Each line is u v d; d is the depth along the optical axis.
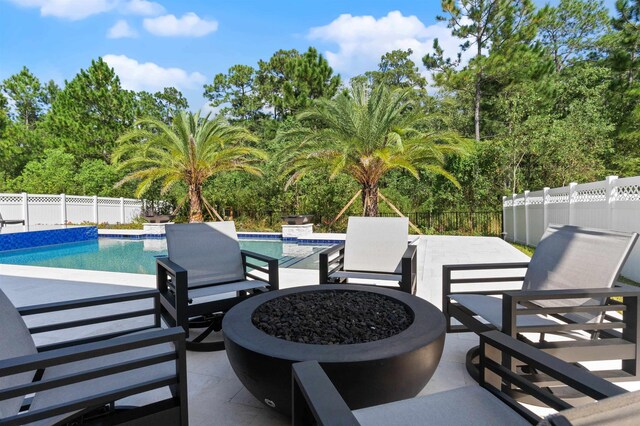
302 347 1.66
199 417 1.90
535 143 12.77
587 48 18.89
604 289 1.99
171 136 11.68
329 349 1.63
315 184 13.46
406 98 10.11
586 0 18.62
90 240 11.95
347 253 4.19
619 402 0.59
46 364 1.20
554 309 1.96
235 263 3.54
